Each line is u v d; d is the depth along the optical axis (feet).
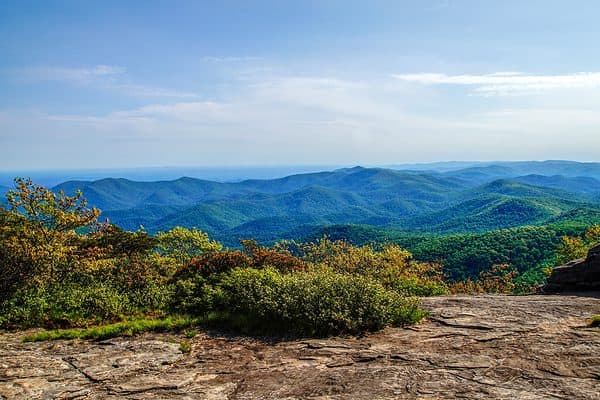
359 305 33.81
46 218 62.28
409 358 25.26
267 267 47.16
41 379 24.12
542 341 26.96
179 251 101.76
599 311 34.68
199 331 34.24
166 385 22.99
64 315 38.55
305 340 30.58
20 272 43.21
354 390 20.85
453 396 19.44
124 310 40.68
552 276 52.54
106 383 23.50
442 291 61.36
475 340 28.22
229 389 22.16
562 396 18.81
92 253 58.44
